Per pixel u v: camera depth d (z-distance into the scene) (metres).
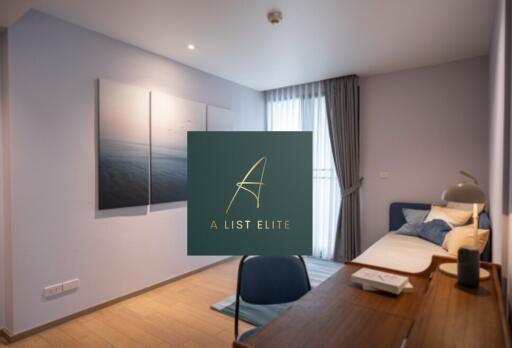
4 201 2.32
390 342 1.07
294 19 2.53
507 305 1.62
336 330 1.14
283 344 1.06
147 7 2.34
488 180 3.23
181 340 2.29
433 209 3.43
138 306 2.86
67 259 2.57
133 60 3.06
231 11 2.41
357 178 4.07
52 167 2.47
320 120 4.35
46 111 2.43
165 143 3.33
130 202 3.01
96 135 2.76
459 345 0.97
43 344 2.24
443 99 3.60
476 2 2.28
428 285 1.54
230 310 2.76
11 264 2.27
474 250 1.41
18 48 2.28
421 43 3.03
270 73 3.95
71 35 2.58
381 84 3.99
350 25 2.64
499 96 2.07
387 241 3.19
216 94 4.04
